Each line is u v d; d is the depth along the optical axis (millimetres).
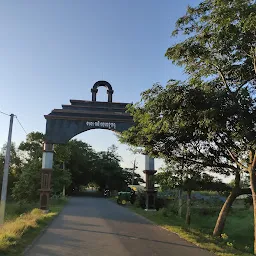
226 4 8867
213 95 10391
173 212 24500
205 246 10320
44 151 22938
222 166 14719
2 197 18109
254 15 7988
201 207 26844
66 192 66375
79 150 70625
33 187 33812
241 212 28578
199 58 11328
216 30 9133
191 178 18047
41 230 12703
